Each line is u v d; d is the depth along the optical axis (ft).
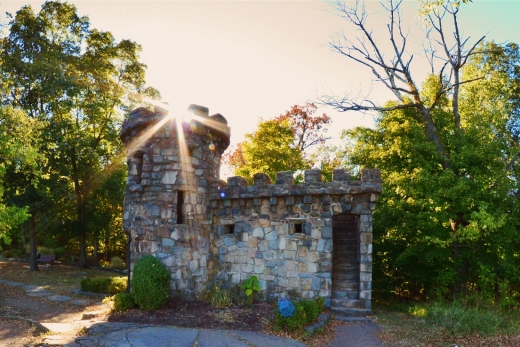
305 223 40.52
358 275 42.96
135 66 82.74
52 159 67.26
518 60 67.46
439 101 58.44
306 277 39.68
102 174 78.79
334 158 84.48
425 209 50.21
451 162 49.26
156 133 41.60
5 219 42.29
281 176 41.60
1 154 47.01
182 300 39.22
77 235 88.94
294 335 30.83
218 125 44.93
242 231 42.57
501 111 56.90
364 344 30.78
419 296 56.39
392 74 58.13
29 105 71.56
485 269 44.96
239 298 40.70
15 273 69.67
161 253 39.42
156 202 40.34
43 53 70.23
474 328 33.99
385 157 55.31
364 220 39.27
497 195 46.78
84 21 77.66
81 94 74.18
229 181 43.73
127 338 27.50
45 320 37.32
